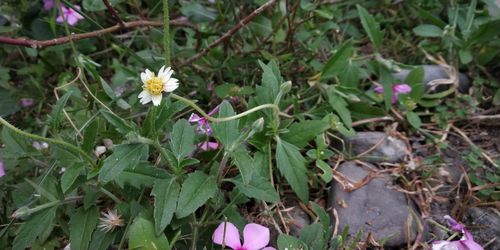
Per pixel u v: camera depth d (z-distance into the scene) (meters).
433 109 0.24
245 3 0.26
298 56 0.25
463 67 0.26
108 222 0.16
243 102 0.22
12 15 0.27
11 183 0.20
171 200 0.15
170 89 0.14
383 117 0.23
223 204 0.17
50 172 0.17
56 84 0.26
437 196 0.20
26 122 0.24
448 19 0.27
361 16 0.24
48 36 0.26
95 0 0.22
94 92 0.20
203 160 0.19
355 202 0.19
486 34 0.24
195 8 0.25
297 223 0.19
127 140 0.15
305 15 0.25
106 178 0.14
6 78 0.25
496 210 0.20
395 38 0.28
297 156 0.18
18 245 0.16
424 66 0.25
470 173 0.21
